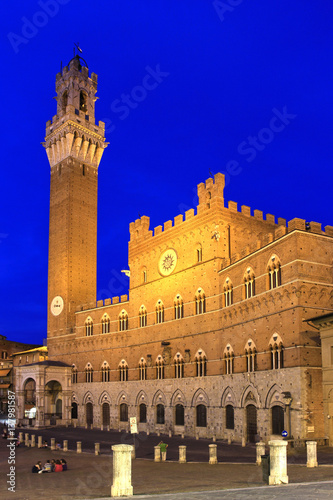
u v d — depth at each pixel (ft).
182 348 259.60
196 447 195.62
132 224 318.24
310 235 184.34
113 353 319.06
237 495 71.87
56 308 374.02
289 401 172.96
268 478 88.12
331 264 187.32
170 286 275.18
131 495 82.02
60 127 391.65
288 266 184.44
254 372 202.59
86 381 337.72
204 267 250.78
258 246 209.05
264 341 198.08
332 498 65.57
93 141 398.83
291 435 175.22
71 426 338.95
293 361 178.29
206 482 100.53
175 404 260.21
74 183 384.06
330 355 167.22
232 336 223.10
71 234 375.04
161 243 287.69
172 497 74.18
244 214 259.39
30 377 343.46
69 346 358.02
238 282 221.46
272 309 194.08
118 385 309.22
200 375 244.83
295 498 66.59
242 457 158.10
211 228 249.96
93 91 411.75
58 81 414.62
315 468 112.78
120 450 83.82
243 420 209.05
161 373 274.36
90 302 355.15
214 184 252.42
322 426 173.27
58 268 377.09
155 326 283.79
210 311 242.17
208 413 235.61
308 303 179.63
